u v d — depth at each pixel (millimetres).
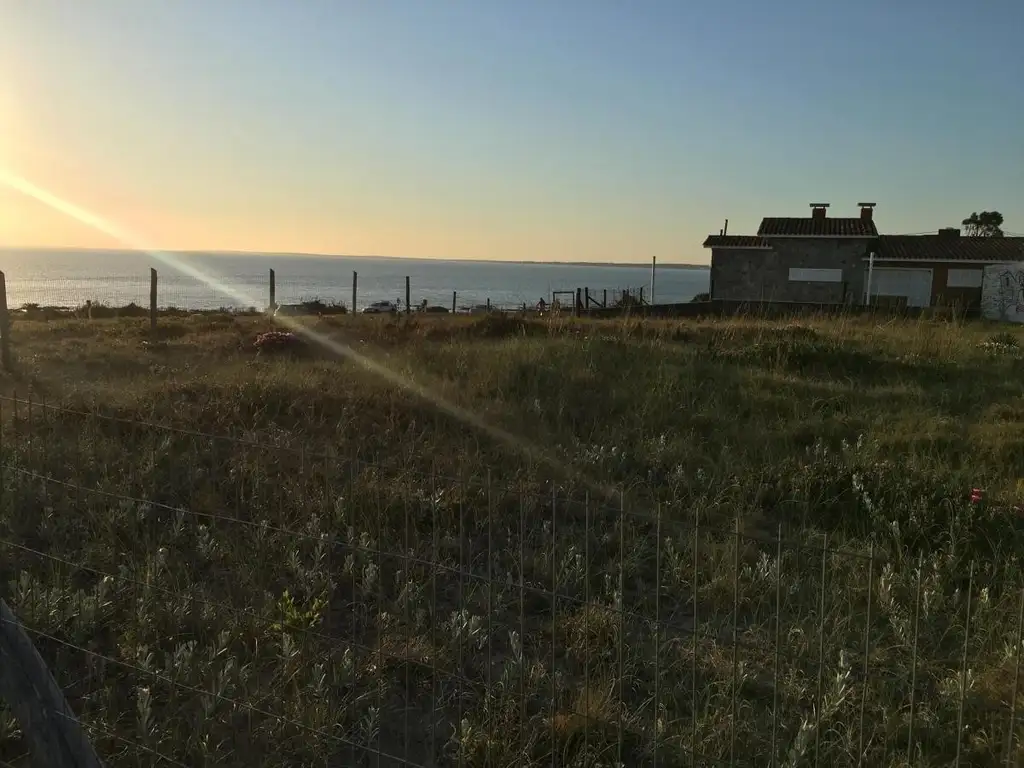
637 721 3469
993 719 3416
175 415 8023
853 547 5277
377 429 7957
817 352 12188
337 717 3518
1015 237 39312
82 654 4051
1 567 4891
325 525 5613
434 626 3723
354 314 20297
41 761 2504
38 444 6824
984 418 8727
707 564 5008
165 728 3434
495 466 6953
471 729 3348
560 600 4652
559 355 11281
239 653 4059
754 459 7133
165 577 4711
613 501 6141
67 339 15984
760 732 3412
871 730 3418
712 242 41062
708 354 12219
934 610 4363
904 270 38375
